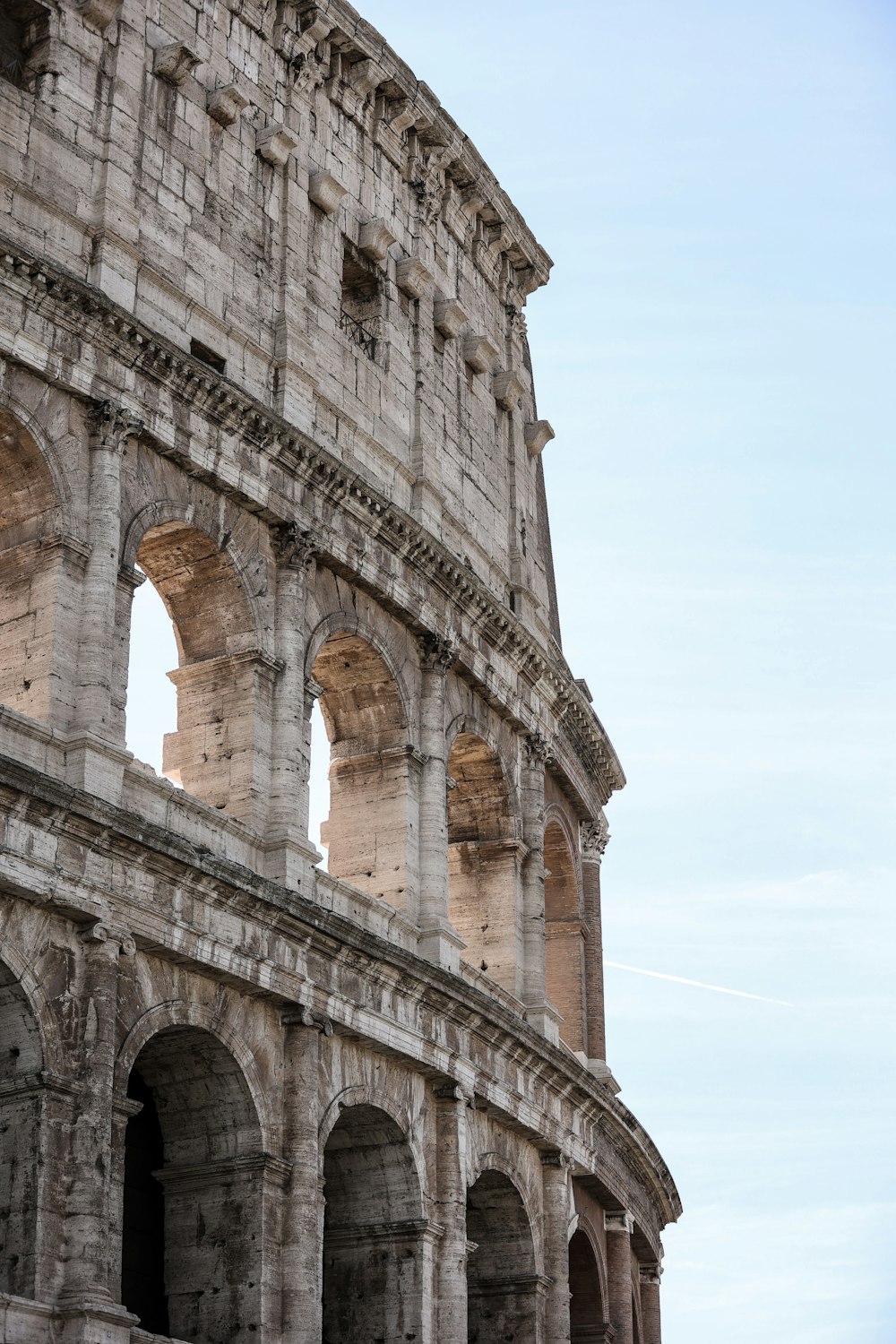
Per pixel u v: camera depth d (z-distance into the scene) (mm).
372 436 70750
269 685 62375
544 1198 71938
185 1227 57062
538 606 81125
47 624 55531
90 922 52812
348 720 69250
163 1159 58562
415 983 63125
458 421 77750
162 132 64125
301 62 71000
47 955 52156
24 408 56406
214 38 67562
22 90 59844
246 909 57094
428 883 67750
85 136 61156
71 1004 52281
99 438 58000
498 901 75000
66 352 57594
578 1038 81875
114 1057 52594
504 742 75938
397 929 66062
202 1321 56062
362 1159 63750
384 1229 63062
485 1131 68500
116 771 55344
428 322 76125
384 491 71250
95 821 52688
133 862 54094
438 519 73562
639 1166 83688
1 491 57094
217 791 61125
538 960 75062
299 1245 56812
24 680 55344
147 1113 59188
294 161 69625
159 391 60281
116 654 56906
